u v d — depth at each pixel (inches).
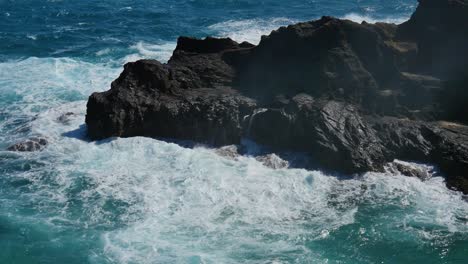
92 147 975.6
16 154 965.2
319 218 785.6
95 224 770.2
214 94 1042.7
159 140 993.5
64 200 826.8
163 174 886.4
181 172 890.7
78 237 743.7
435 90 1024.9
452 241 737.0
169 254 703.7
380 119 973.8
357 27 1054.4
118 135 997.2
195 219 776.3
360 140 898.7
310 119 914.7
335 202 820.0
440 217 783.1
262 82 1093.1
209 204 810.2
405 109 1007.0
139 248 716.7
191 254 703.1
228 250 713.6
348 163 874.1
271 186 851.4
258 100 1019.3
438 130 927.0
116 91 1023.0
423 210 799.1
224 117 976.3
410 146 912.3
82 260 700.0
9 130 1078.4
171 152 949.2
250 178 871.7
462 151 879.1
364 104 1008.2
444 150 894.4
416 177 871.7
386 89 1055.6
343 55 1029.2
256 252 710.5
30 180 882.8
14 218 786.2
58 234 751.1
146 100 1016.2
